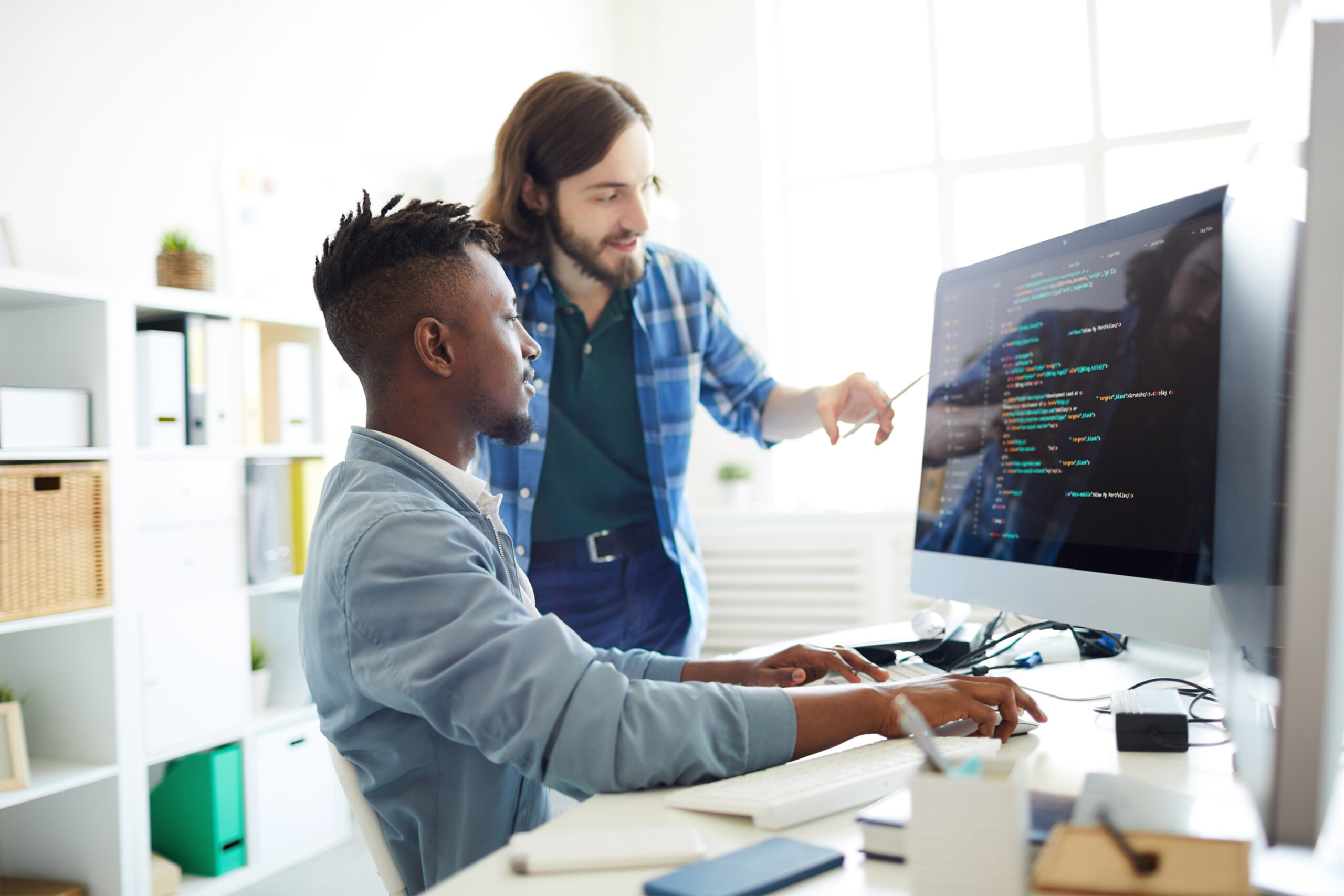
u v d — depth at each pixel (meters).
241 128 2.62
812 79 3.96
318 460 2.61
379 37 3.04
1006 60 3.72
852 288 3.93
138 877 2.08
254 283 2.65
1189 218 0.90
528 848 0.62
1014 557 1.10
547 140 1.50
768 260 3.89
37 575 1.91
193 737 2.22
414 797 0.90
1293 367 0.49
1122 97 3.59
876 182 3.90
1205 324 0.88
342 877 2.42
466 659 0.77
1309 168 0.48
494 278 1.02
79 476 2.00
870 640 1.39
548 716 0.75
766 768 0.79
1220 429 0.86
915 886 0.49
